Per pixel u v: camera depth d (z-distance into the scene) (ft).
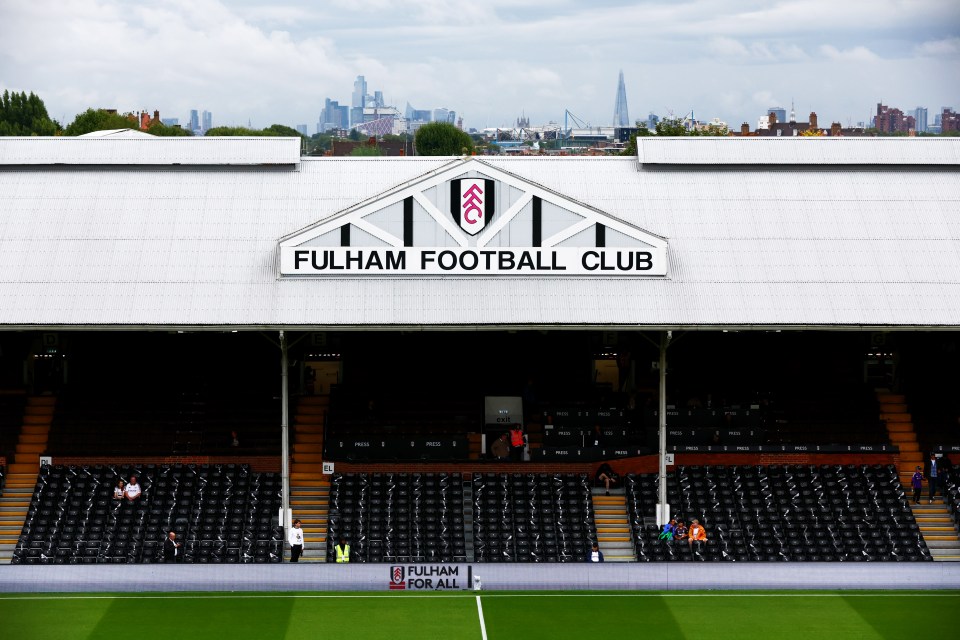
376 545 176.45
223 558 173.99
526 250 177.06
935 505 188.24
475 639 147.64
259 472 191.11
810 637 149.18
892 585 168.66
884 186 193.77
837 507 184.65
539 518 181.68
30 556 172.86
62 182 190.90
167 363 210.18
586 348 216.54
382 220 176.65
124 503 182.09
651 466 191.01
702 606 160.76
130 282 175.01
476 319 171.32
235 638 146.92
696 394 209.67
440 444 190.29
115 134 233.35
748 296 175.63
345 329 168.66
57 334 208.54
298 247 175.83
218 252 179.73
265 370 210.38
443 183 177.06
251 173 193.57
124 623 152.05
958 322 172.55
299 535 171.12
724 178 194.29
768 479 189.57
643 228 177.47
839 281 178.50
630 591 167.43
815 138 198.70
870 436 197.77
